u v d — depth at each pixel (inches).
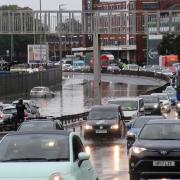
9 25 4131.4
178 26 4254.4
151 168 1018.1
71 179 696.4
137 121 1643.7
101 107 2272.4
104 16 4072.3
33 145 762.8
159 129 1096.2
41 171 699.4
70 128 2714.1
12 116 2728.8
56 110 4279.0
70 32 4089.6
